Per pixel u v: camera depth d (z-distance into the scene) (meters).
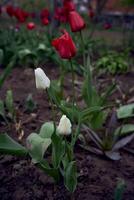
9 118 1.52
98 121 1.39
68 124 0.96
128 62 2.76
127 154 1.35
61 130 0.97
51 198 1.05
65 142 1.04
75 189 1.08
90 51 2.81
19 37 2.90
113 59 2.42
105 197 1.07
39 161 1.05
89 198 1.05
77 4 5.43
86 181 1.14
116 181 1.15
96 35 4.57
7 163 1.21
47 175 1.13
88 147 1.31
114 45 3.77
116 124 1.45
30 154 1.06
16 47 2.53
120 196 0.95
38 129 1.46
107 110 1.59
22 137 1.38
